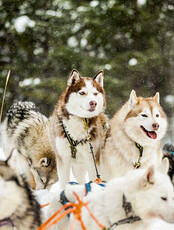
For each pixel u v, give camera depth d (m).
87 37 21.58
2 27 23.48
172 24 22.20
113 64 20.67
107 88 19.58
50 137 6.72
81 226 3.77
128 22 21.89
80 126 6.13
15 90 22.25
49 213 4.41
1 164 3.48
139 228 3.67
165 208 3.42
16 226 3.54
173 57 21.84
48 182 7.27
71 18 21.77
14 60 22.88
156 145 5.74
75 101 6.15
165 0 22.47
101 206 3.73
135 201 3.50
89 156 6.23
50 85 20.14
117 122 5.78
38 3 23.88
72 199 4.20
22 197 3.55
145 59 20.61
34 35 22.83
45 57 23.16
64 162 6.32
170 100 20.75
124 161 5.68
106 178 5.96
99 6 21.72
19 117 7.42
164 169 4.01
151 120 5.45
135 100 5.62
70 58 21.08
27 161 7.19
